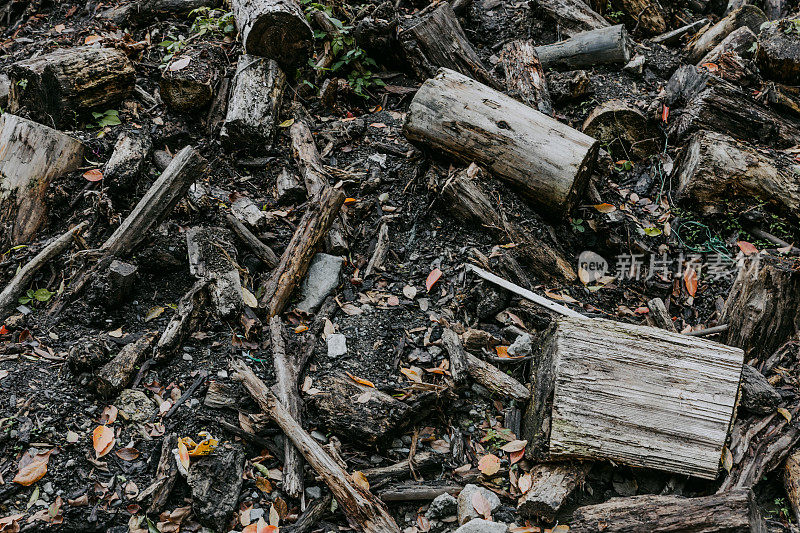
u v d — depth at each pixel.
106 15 3.84
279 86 3.54
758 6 4.07
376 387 3.01
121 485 2.82
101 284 3.05
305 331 3.13
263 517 2.83
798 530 2.87
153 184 3.18
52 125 3.39
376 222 3.37
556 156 3.26
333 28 3.70
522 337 3.12
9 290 3.08
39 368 2.96
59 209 3.25
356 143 3.54
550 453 2.88
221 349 3.05
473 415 3.04
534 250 3.30
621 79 3.79
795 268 3.12
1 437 2.83
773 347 3.13
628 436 2.89
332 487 2.85
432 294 3.23
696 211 3.47
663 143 3.61
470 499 2.88
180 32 3.80
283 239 3.29
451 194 3.31
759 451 2.95
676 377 2.92
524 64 3.73
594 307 3.27
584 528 2.83
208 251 3.15
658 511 2.82
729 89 3.59
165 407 2.93
